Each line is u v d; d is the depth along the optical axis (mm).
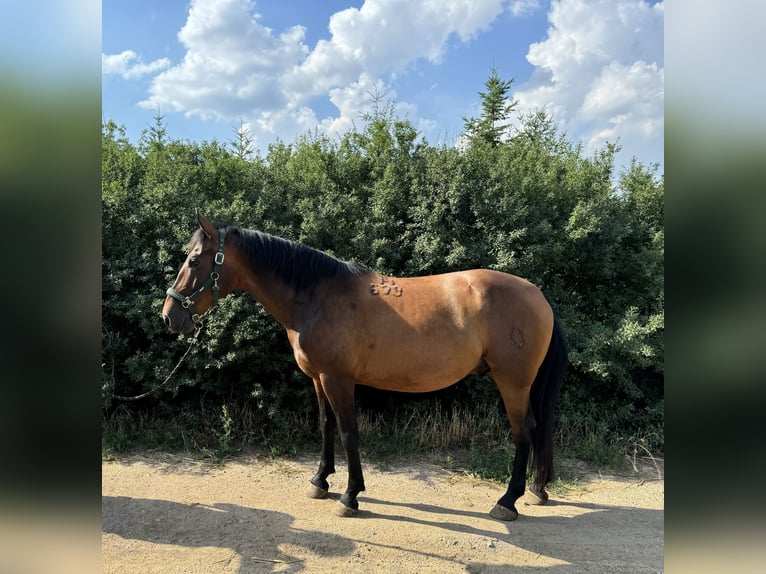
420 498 3426
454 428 4410
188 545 2730
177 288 3012
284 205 5309
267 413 4426
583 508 3330
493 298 3059
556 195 5434
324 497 3393
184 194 4926
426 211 4898
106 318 4664
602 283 5488
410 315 3008
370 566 2557
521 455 3152
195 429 4453
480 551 2719
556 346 3246
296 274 3104
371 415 4766
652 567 2584
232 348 4305
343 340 2990
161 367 4355
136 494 3385
